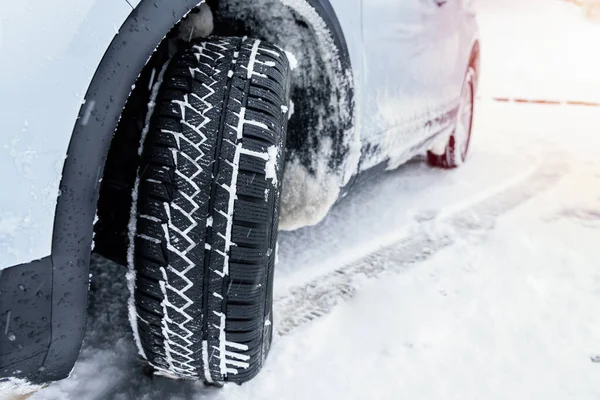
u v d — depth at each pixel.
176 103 1.65
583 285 2.90
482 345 2.38
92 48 1.25
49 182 1.21
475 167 4.96
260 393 2.01
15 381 1.30
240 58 1.77
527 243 3.36
